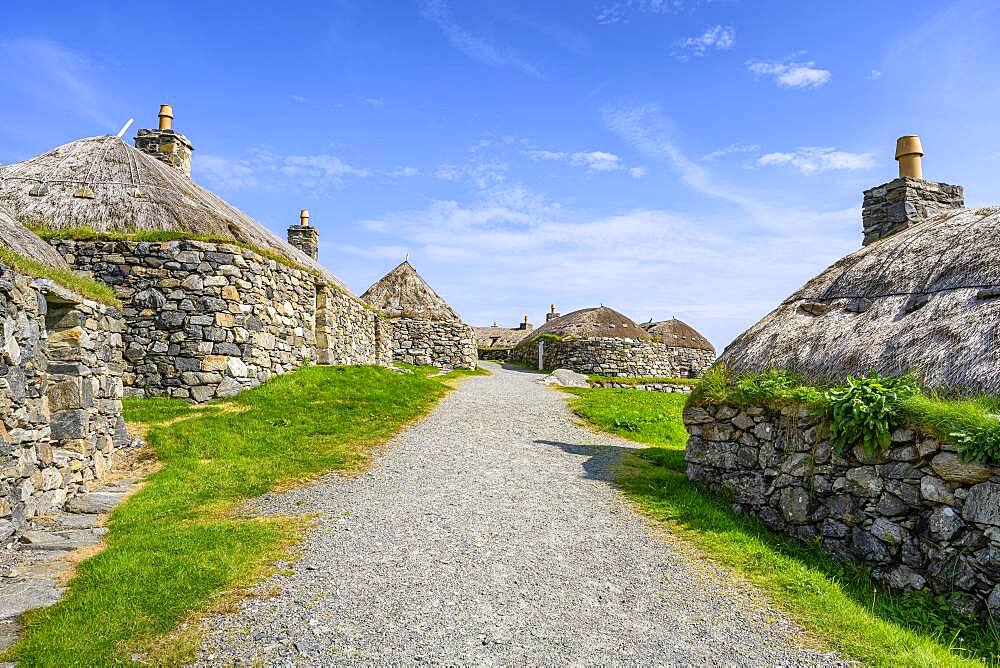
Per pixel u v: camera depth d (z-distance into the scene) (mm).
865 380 7727
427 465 11141
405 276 34250
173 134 21859
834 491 7828
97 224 16078
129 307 14992
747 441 9445
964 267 8375
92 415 10109
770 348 10094
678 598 6359
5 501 7480
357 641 5312
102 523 8219
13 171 17625
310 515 8422
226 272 15516
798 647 5500
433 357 32000
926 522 6699
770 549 7848
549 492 9789
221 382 15031
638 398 22141
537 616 5871
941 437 6602
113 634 5230
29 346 8289
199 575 6285
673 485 10414
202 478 9969
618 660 5211
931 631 6090
